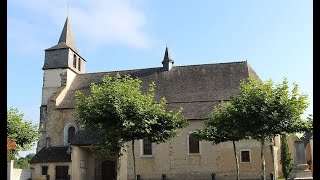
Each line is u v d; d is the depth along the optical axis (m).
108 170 31.78
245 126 19.28
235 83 33.50
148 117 19.81
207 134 23.95
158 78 36.59
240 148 28.92
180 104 32.06
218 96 32.16
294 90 19.28
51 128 34.50
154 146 30.39
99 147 22.55
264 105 18.86
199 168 29.16
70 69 39.03
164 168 29.70
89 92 36.97
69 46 39.72
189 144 29.77
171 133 21.19
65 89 37.34
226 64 36.19
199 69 36.38
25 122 27.38
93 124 19.58
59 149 33.12
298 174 15.51
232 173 28.55
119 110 18.77
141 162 30.27
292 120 18.70
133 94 20.22
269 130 18.94
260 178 27.94
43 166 31.28
